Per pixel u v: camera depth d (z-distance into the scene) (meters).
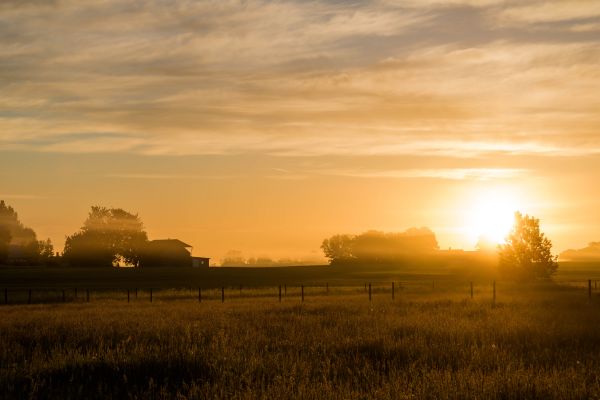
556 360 16.34
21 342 20.67
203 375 14.94
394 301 41.09
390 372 14.56
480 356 16.64
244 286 81.62
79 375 15.06
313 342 19.44
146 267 164.25
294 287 73.00
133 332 22.16
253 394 12.45
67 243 167.62
